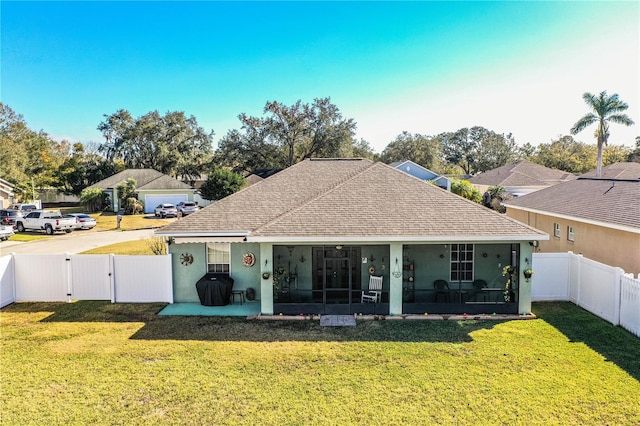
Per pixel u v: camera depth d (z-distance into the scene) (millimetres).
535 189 49438
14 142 70438
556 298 17469
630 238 16797
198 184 77188
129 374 10719
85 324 14750
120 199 54531
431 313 15578
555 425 8305
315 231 14977
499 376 10461
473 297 17297
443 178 49938
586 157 79312
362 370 10906
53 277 17688
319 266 17453
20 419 8633
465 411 8859
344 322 14867
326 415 8750
